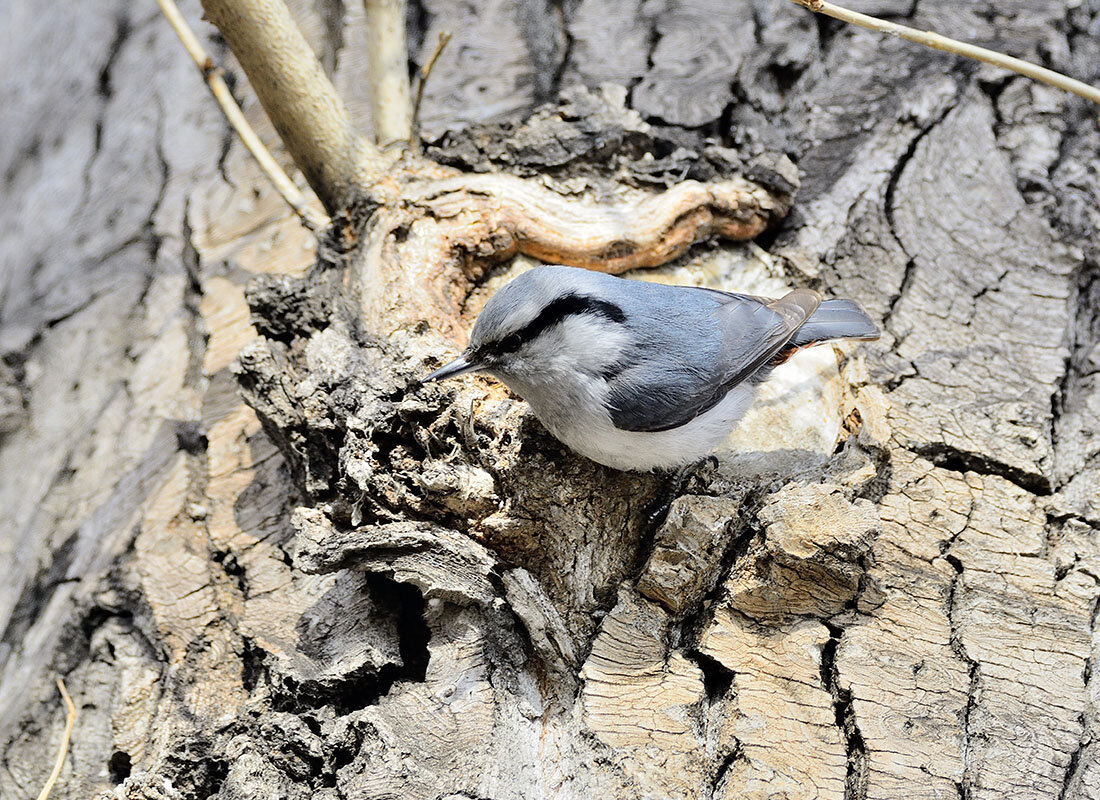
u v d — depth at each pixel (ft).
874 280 24.04
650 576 18.43
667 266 24.18
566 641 18.26
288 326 21.95
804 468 20.36
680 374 19.22
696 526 18.69
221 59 33.12
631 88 27.55
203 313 26.16
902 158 26.45
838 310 21.45
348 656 18.58
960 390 21.97
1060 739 16.92
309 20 32.01
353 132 23.39
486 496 18.81
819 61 28.73
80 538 22.80
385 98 25.86
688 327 19.95
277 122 23.38
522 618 18.33
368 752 17.08
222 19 22.07
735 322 20.48
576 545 19.21
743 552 18.94
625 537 19.57
